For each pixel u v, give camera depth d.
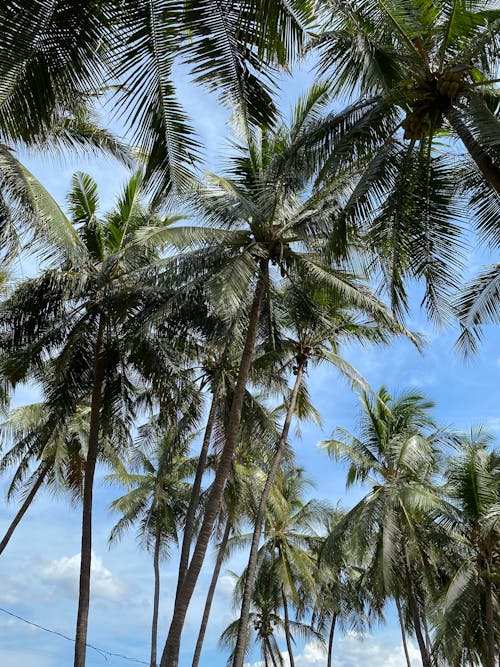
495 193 10.95
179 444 21.94
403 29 9.45
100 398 18.30
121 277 18.08
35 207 10.25
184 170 6.14
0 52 5.26
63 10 5.23
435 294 11.20
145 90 5.84
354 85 10.41
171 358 18.39
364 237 11.47
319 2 7.81
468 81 9.66
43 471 21.48
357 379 21.66
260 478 25.61
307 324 18.00
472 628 22.42
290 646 32.12
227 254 15.80
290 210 15.89
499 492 23.17
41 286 17.17
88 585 15.80
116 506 31.84
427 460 23.22
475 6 9.23
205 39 5.77
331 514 31.88
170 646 13.80
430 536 22.67
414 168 10.77
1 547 20.34
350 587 33.81
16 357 17.78
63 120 12.14
